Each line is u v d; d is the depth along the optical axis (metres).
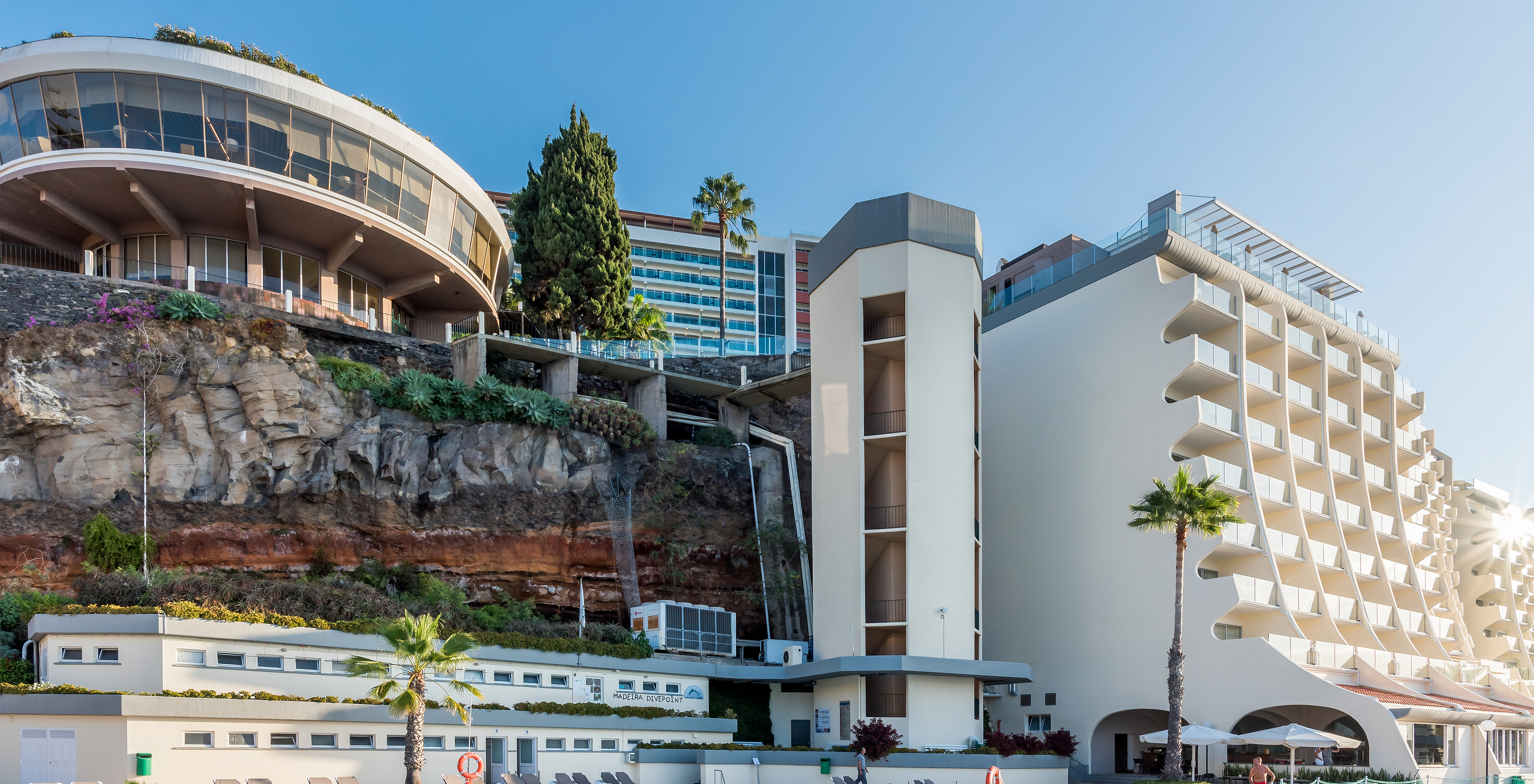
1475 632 69.06
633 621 40.28
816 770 34.53
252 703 26.03
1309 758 41.91
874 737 35.03
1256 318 49.16
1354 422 56.09
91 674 25.91
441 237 51.75
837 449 41.72
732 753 33.72
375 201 48.06
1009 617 49.81
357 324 47.47
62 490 33.88
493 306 58.25
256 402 37.03
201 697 25.48
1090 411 48.53
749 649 43.50
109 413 35.22
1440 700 44.03
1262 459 49.94
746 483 47.88
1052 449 49.84
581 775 30.36
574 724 32.72
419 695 25.33
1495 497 78.88
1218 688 41.78
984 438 53.47
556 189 59.19
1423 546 59.59
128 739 23.97
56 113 42.88
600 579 41.62
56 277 38.19
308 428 37.69
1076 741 45.44
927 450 40.16
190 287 42.41
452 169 51.38
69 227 47.06
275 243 48.59
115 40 42.16
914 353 40.72
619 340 58.28
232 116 43.84
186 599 29.03
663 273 119.44
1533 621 73.94
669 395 52.34
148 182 43.69
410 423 40.47
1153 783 36.00
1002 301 56.38
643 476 44.91
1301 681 39.66
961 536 40.12
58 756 23.92
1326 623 46.19
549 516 41.25
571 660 34.41
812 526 43.66
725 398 52.69
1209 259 48.69
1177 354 45.41
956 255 42.59
